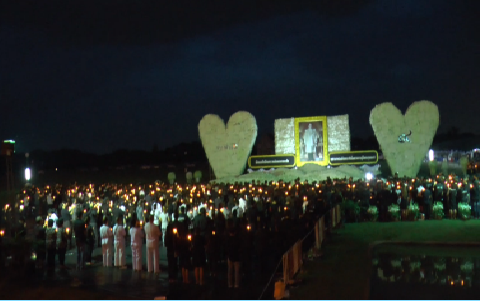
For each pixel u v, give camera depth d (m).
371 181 29.05
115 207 22.19
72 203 28.41
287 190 25.27
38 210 26.83
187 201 22.05
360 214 24.64
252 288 13.86
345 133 46.50
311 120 47.28
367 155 45.44
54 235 17.59
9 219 20.34
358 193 25.22
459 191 24.56
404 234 20.22
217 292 13.55
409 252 16.98
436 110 42.94
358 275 13.78
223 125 48.16
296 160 47.34
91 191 34.78
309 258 16.19
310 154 47.03
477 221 23.12
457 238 18.94
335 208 22.73
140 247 17.08
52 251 17.48
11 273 15.89
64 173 74.62
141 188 36.16
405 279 13.23
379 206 24.61
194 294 13.41
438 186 25.34
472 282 12.73
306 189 25.22
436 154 63.09
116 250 17.64
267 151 55.19
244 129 47.41
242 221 15.39
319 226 18.03
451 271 13.99
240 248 14.09
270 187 28.05
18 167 39.34
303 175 44.25
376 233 20.70
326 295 11.78
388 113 44.00
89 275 16.25
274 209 19.23
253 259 16.14
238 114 47.78
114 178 68.50
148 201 24.77
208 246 15.34
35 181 58.69
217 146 48.03
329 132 46.91
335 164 46.31
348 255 16.59
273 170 47.22
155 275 16.17
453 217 24.50
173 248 15.34
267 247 15.68
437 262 15.27
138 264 17.00
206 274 16.05
